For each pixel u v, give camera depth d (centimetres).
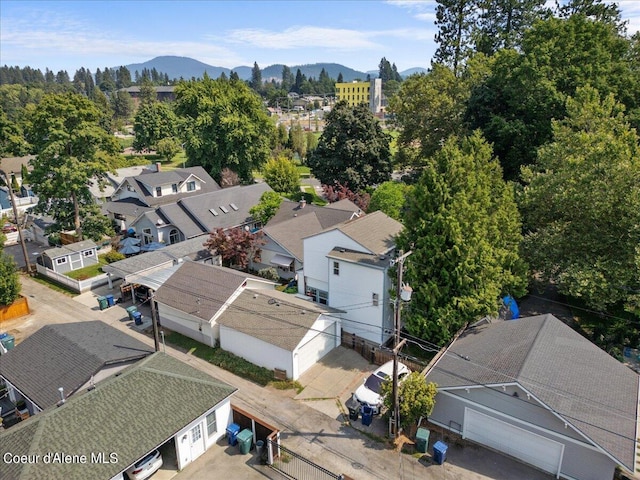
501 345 2022
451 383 1858
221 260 3688
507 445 1780
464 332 2319
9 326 2881
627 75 3628
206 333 2609
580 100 3117
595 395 1684
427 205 2327
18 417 2017
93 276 3588
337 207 4156
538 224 2962
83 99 3959
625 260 2427
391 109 5372
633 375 1877
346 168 5041
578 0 5406
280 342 2267
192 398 1808
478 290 2280
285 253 3419
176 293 2784
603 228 2580
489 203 2525
